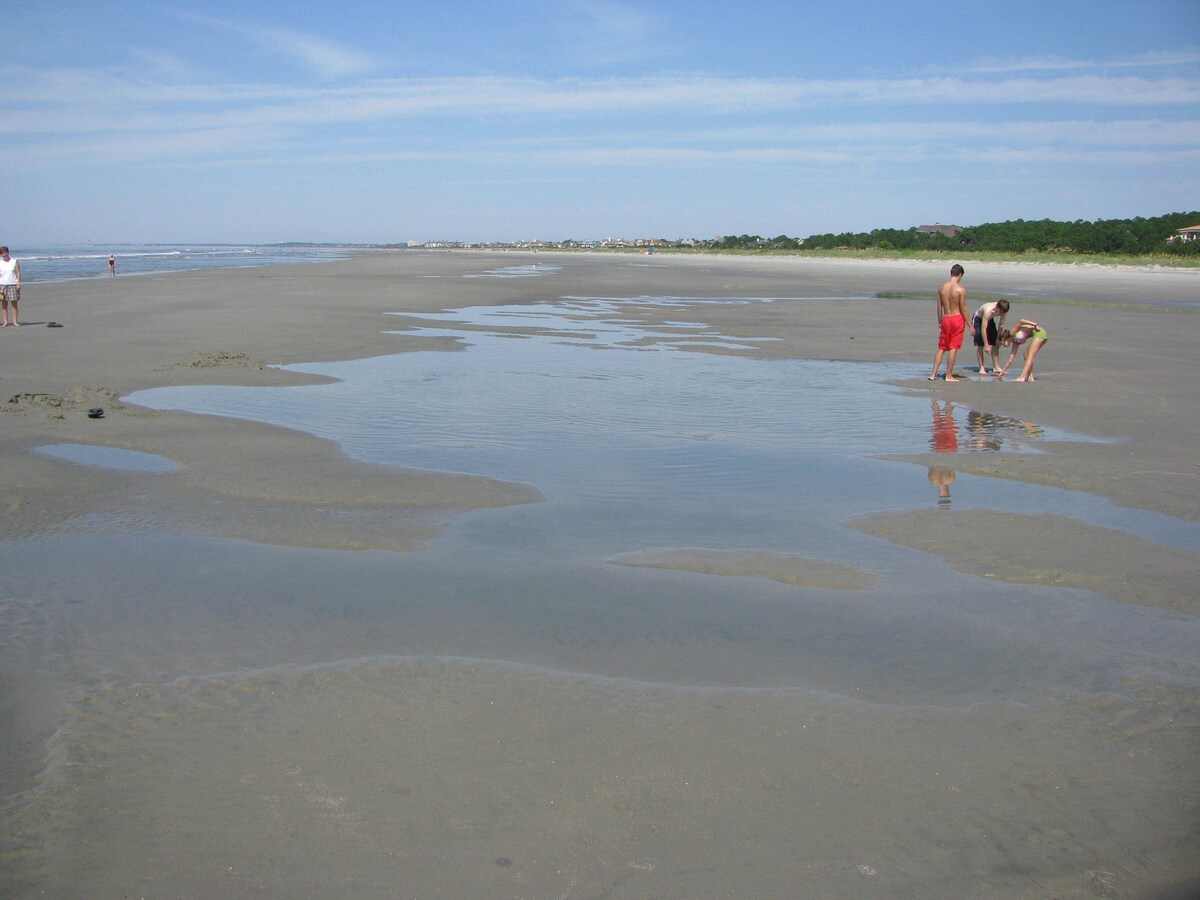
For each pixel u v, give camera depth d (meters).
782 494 7.71
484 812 3.34
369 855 3.11
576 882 3.00
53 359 14.50
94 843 3.15
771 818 3.33
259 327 19.73
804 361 16.33
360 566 5.89
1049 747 3.85
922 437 10.06
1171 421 11.02
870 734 3.92
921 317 25.77
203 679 4.34
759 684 4.36
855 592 5.54
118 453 8.70
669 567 5.91
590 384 13.27
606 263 79.38
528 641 4.80
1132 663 4.66
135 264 63.59
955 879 3.04
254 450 8.86
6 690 4.23
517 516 6.96
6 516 6.78
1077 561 6.07
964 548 6.33
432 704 4.11
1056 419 11.16
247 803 3.38
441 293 32.91
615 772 3.59
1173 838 3.27
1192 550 6.38
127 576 5.68
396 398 11.86
